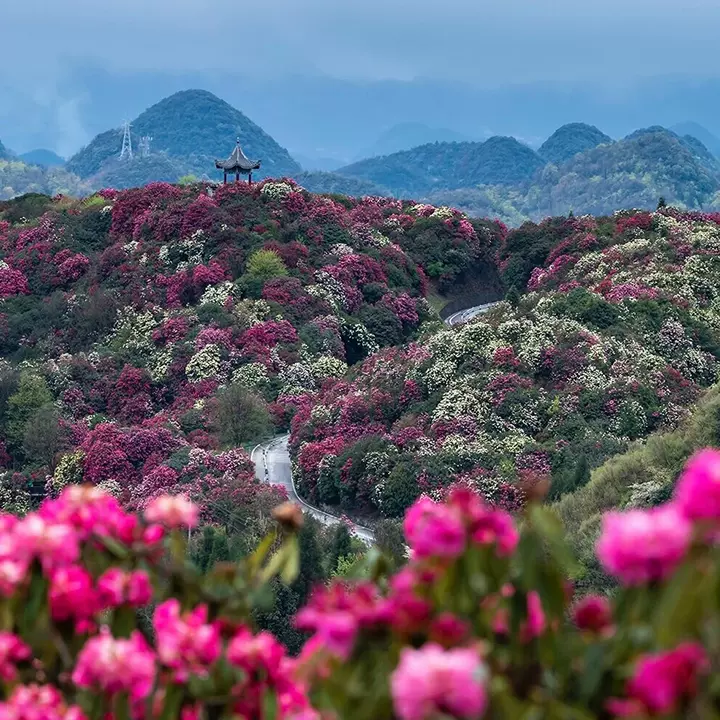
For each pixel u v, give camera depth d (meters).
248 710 7.62
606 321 125.06
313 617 7.00
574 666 6.63
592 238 180.88
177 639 7.59
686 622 5.68
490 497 94.38
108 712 7.55
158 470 108.56
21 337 172.12
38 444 128.00
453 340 123.19
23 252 191.62
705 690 5.52
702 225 171.00
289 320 164.00
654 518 6.00
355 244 195.25
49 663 7.75
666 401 109.88
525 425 107.25
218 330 154.50
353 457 105.12
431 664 5.67
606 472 76.62
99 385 149.38
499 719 6.24
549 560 7.28
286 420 135.38
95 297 170.50
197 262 176.25
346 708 6.62
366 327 178.75
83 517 8.30
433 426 107.88
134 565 8.30
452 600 6.95
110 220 197.00
